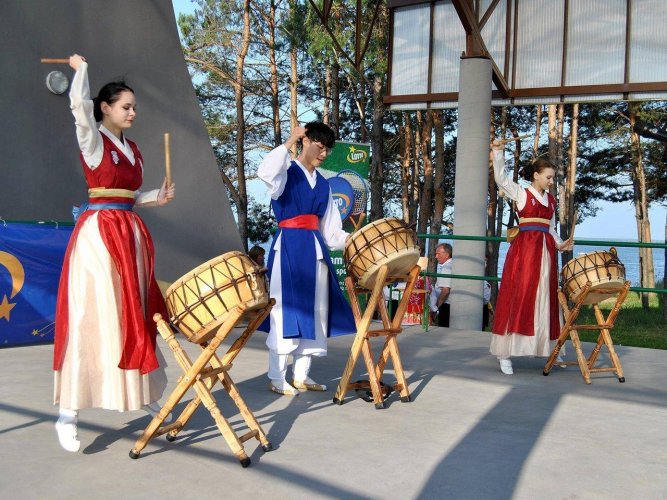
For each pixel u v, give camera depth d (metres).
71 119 6.81
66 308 3.13
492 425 3.83
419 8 10.28
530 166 5.45
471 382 4.94
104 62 7.00
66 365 3.10
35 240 5.73
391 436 3.57
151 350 3.11
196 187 7.68
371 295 4.18
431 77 10.20
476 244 8.35
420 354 6.05
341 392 4.21
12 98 6.39
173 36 7.57
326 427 3.71
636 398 4.59
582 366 5.08
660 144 23.86
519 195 5.34
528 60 9.84
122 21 7.14
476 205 8.49
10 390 4.31
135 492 2.76
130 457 3.15
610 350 5.16
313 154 4.45
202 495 2.74
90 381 3.10
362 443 3.44
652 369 5.63
